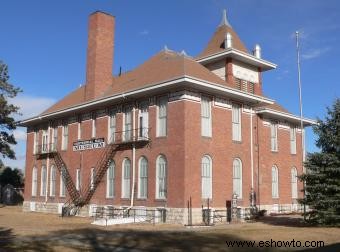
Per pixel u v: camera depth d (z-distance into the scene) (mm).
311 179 27438
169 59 36531
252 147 36125
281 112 39719
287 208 40156
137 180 33406
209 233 23672
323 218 26453
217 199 31906
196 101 31312
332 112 27688
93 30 41000
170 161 30766
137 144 33844
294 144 43000
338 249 16109
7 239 21203
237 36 41406
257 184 36375
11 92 53594
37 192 45656
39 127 47094
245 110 35906
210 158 31969
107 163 36562
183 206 29359
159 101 32719
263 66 39594
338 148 27219
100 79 39875
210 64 38562
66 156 41906
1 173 76562
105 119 37656
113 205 35281
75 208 38906
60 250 17641
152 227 27688
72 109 40125
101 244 19531
